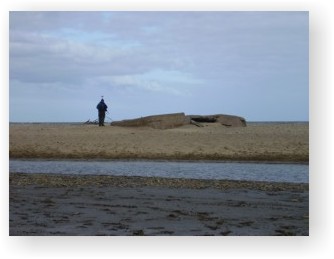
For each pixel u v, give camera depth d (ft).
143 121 109.60
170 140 88.53
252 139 89.35
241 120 120.06
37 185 46.91
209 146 83.51
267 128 112.78
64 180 50.31
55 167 67.77
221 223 31.55
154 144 85.40
